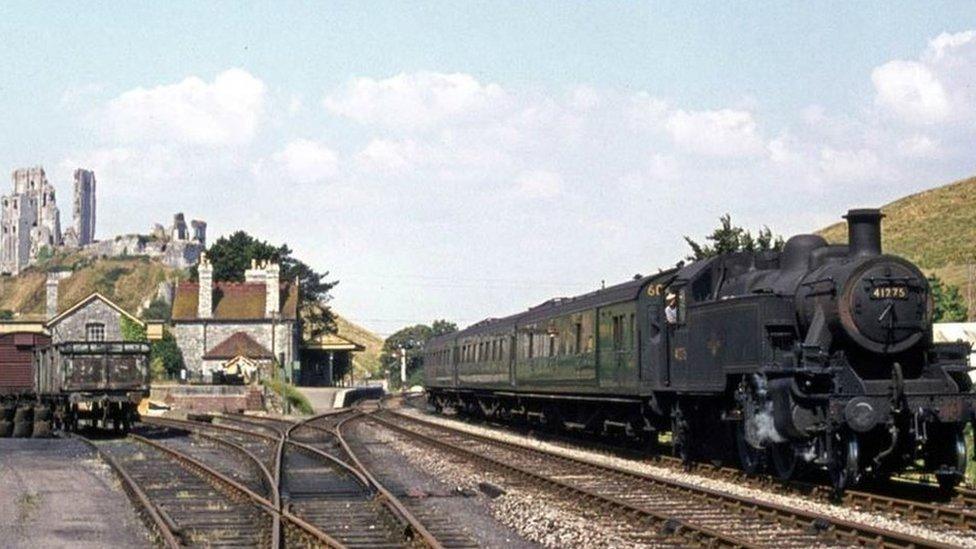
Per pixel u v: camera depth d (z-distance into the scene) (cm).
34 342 4534
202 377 7831
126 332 7750
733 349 2014
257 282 8575
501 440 2989
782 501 1733
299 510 1689
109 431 3741
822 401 1752
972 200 10319
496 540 1426
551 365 3294
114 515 1698
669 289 2342
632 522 1517
